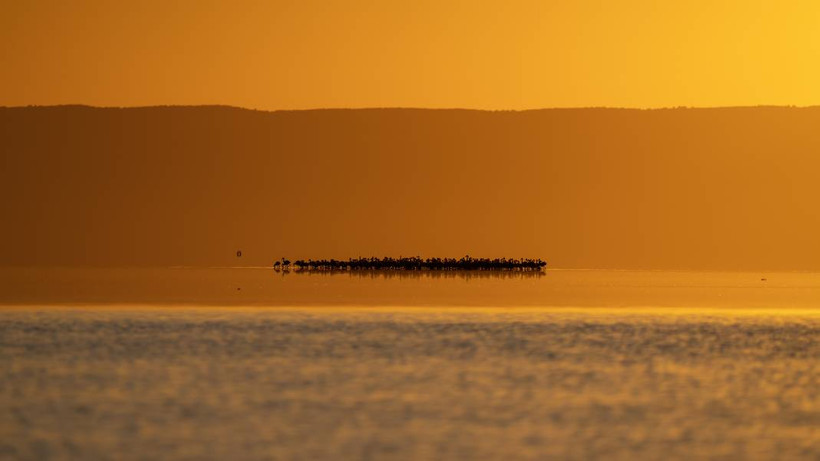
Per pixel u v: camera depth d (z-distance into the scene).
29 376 157.00
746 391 149.38
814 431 128.50
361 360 171.00
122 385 150.62
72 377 156.25
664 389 150.00
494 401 141.50
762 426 130.50
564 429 128.25
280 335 198.62
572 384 153.12
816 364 170.50
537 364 168.50
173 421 130.50
